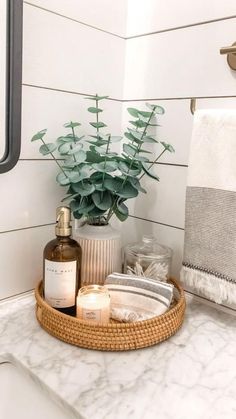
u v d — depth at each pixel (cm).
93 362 66
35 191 83
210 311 86
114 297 76
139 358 67
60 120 85
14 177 79
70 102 86
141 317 73
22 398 67
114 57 94
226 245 75
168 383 61
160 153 92
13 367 68
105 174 81
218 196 75
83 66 87
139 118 88
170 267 88
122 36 94
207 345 72
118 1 91
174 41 86
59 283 75
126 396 58
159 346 71
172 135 89
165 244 94
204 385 61
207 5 79
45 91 81
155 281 78
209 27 79
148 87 92
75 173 77
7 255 81
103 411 55
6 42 71
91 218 86
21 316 79
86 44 87
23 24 74
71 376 62
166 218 93
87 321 69
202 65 82
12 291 84
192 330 78
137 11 92
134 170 81
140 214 98
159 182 93
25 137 79
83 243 83
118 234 87
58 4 80
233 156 73
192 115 84
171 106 88
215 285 77
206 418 54
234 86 77
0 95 73
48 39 79
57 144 82
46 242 88
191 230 80
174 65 86
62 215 75
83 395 58
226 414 55
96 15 87
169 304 75
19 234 83
